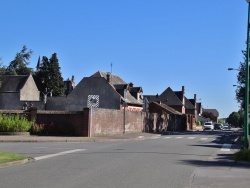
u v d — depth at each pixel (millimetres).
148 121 51656
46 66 90625
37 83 90375
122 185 10258
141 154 18922
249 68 19109
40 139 27906
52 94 89250
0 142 26562
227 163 15945
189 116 84562
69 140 28594
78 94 63781
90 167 13844
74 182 10625
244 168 14328
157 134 44469
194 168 14070
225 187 10281
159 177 11750
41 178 11273
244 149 17062
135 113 45844
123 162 15453
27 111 34125
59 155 18094
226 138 39375
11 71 97438
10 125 31453
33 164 14711
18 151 19750
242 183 10906
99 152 19703
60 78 91750
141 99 75625
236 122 160750
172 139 35094
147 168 13750
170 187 10133
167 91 108625
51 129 32906
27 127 32281
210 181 11195
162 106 82938
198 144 28500
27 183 10391
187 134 49500
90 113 33219
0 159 14711
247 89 18469
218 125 100562
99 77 63344
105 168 13594
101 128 35625
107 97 62344
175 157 17953
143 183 10633
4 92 70250
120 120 40594
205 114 165000
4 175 11844
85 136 32781
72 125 33156
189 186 10344
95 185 10195
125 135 38469
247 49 18234
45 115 33719
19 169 13266
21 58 101188
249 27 18047
